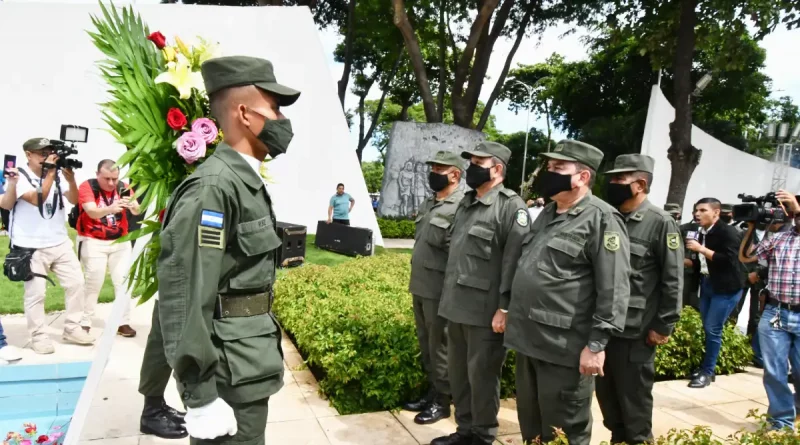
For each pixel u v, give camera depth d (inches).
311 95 516.1
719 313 183.0
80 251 195.3
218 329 70.9
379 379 149.7
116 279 198.1
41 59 473.1
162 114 96.5
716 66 484.1
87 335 189.9
